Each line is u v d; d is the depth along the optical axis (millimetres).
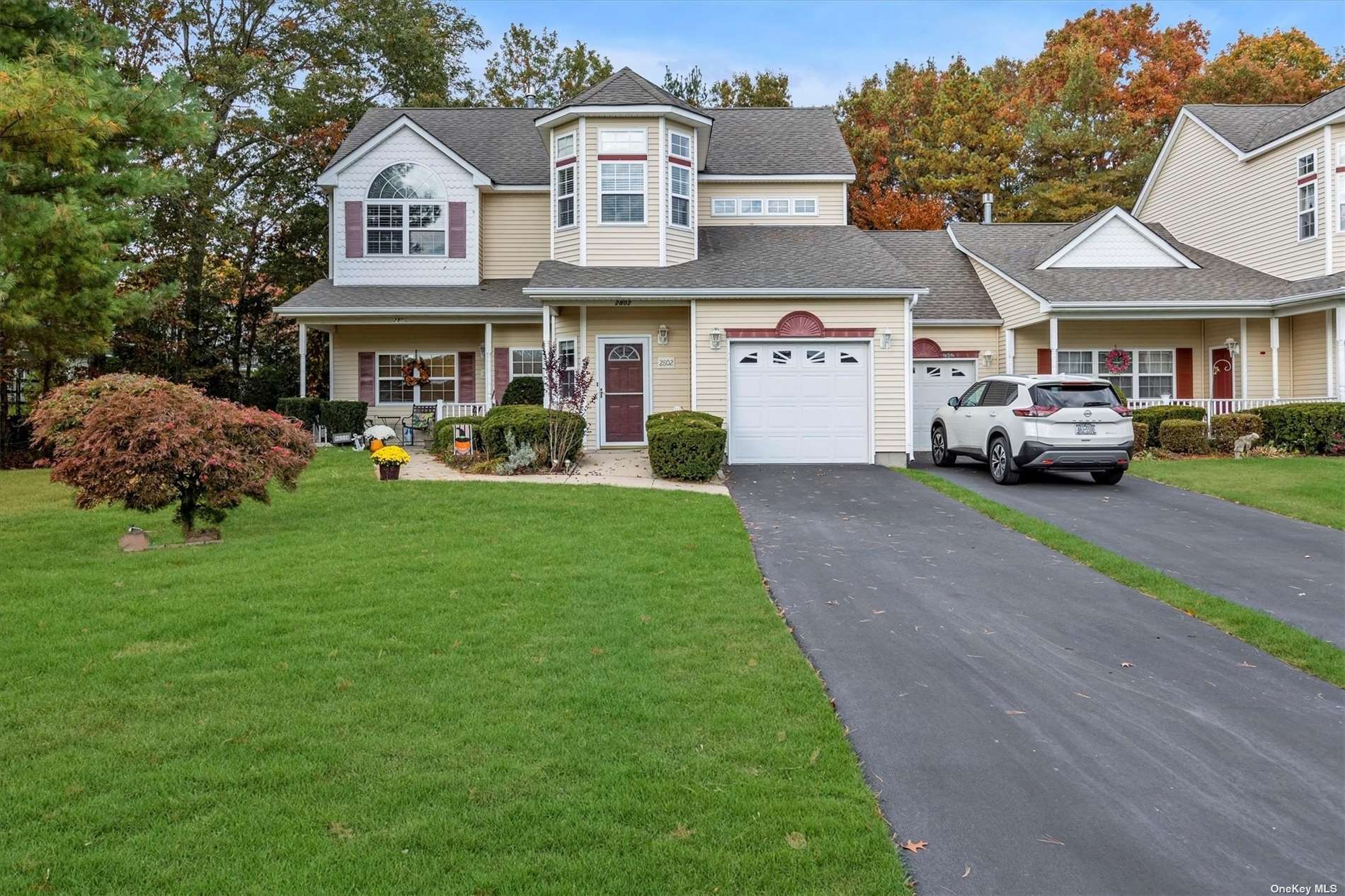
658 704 5320
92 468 9320
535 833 3879
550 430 15766
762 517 11922
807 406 17531
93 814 3979
